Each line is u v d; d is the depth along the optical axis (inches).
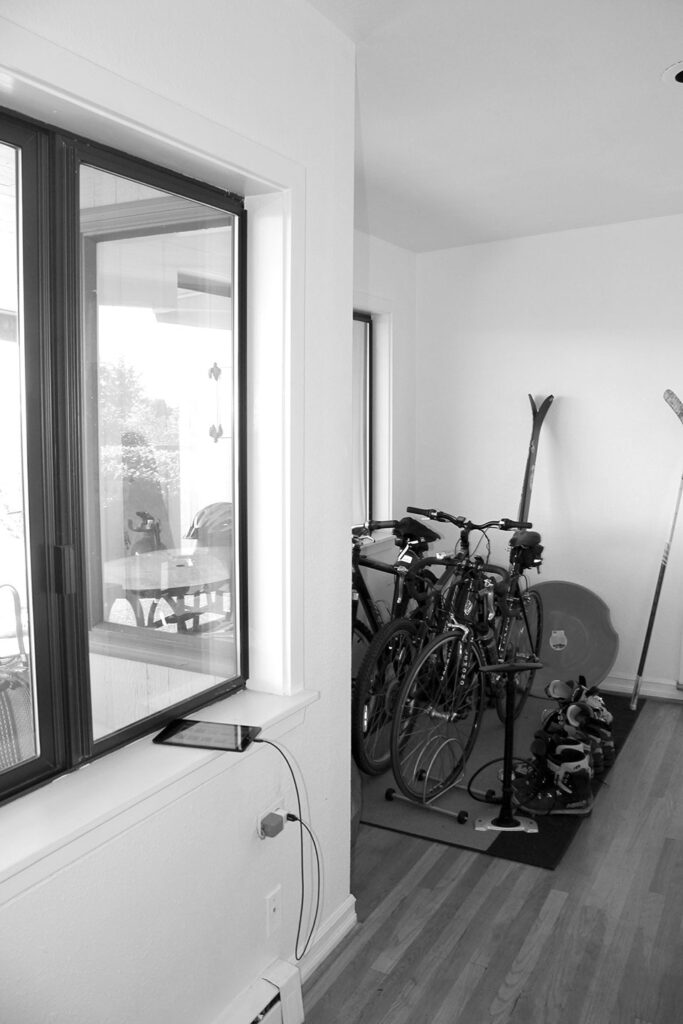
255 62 68.2
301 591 79.3
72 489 58.1
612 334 171.0
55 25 49.6
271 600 78.4
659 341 166.7
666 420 167.3
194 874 64.8
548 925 91.5
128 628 65.4
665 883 100.3
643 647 166.7
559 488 179.0
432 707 121.5
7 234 53.1
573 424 176.6
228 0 64.6
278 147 71.7
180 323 68.7
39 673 57.1
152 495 66.9
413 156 125.4
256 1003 71.0
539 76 96.3
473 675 128.0
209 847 66.4
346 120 83.4
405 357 189.5
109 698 64.0
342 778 89.1
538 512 181.5
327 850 86.7
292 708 75.7
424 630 136.2
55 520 57.2
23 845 49.8
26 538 55.6
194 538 72.2
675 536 168.2
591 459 175.3
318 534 82.0
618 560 174.1
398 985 81.4
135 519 65.2
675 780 131.4
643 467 170.2
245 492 78.2
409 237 176.9
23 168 53.5
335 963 85.0
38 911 50.5
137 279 63.8
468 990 80.6
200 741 66.8
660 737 150.3
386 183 139.1
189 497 71.2
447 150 122.8
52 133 55.3
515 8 79.4
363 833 113.6
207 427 72.8
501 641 150.7
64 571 57.6
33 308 54.8
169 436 68.4
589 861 106.0
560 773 119.6
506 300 181.6
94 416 60.4
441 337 190.2
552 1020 76.4
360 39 84.7
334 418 83.6
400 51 88.3
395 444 187.5
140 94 56.1
